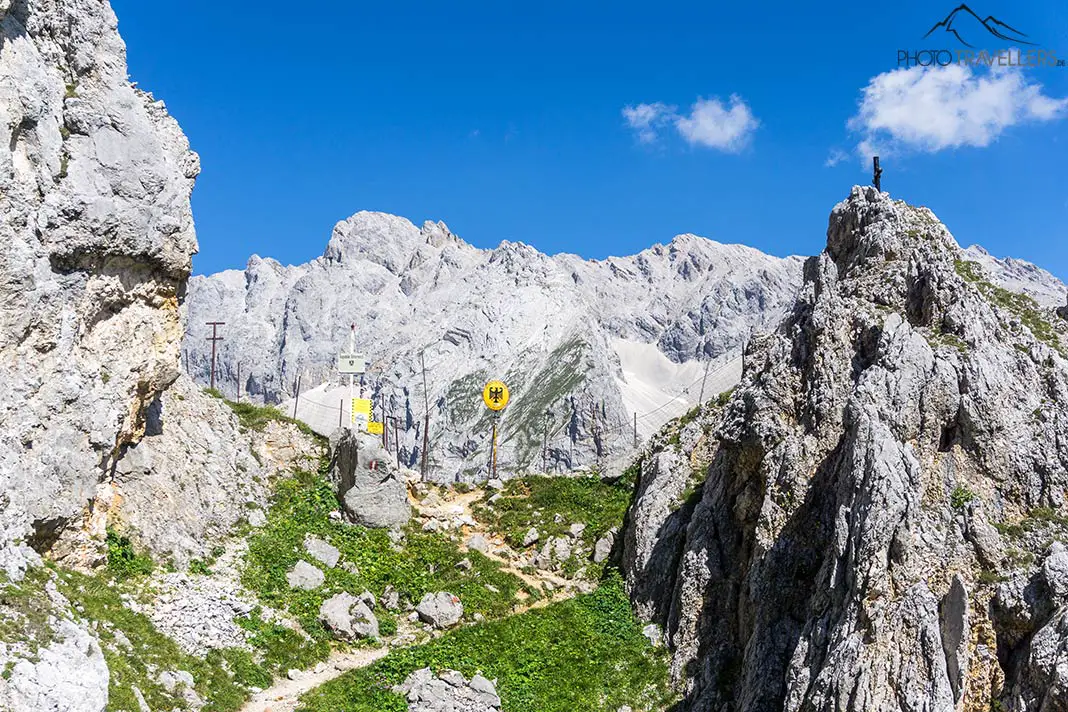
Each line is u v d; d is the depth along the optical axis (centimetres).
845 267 5588
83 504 4316
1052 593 3775
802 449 4869
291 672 4803
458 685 4956
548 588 6244
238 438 6525
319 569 5788
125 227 4612
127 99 4772
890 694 3775
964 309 4825
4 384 3966
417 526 6662
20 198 4112
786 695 4141
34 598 3494
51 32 4544
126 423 4891
